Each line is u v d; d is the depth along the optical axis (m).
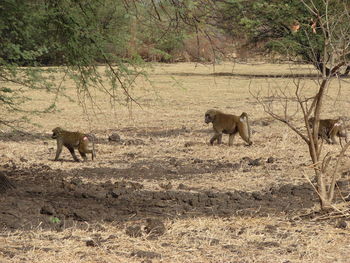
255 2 15.11
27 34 15.93
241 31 15.03
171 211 15.29
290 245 12.59
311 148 15.05
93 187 18.12
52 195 17.09
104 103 46.03
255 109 41.50
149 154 24.45
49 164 22.20
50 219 14.17
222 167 21.58
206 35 14.62
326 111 38.31
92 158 23.00
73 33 16.20
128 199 16.45
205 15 14.58
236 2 14.20
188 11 14.66
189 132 31.16
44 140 28.39
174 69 85.31
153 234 13.23
